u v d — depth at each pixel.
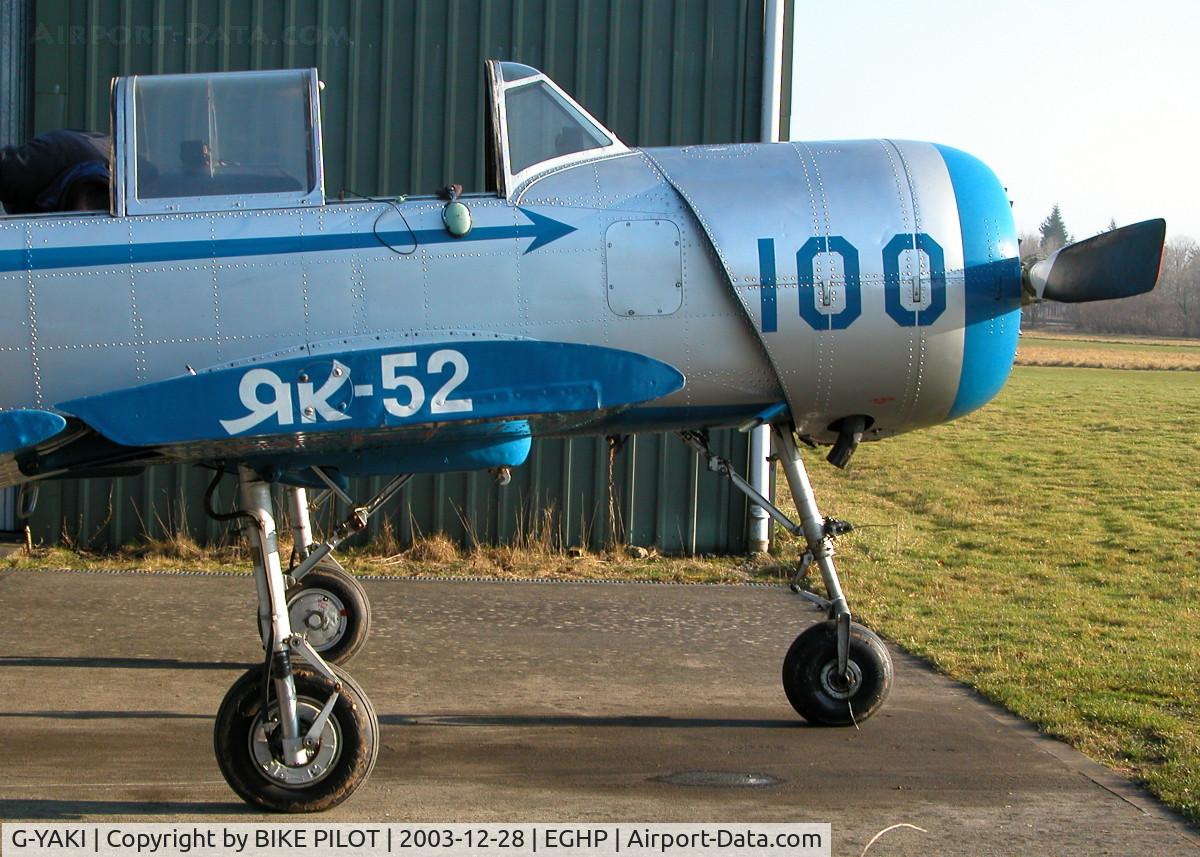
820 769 4.77
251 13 9.24
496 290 4.49
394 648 6.61
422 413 4.24
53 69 9.25
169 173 4.52
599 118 9.27
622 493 9.52
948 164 4.90
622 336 4.58
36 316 4.37
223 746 4.20
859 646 5.25
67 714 5.35
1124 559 10.19
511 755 4.91
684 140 9.30
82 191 4.84
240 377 4.21
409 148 9.29
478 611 7.55
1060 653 6.60
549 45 9.25
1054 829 4.16
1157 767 4.78
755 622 7.40
